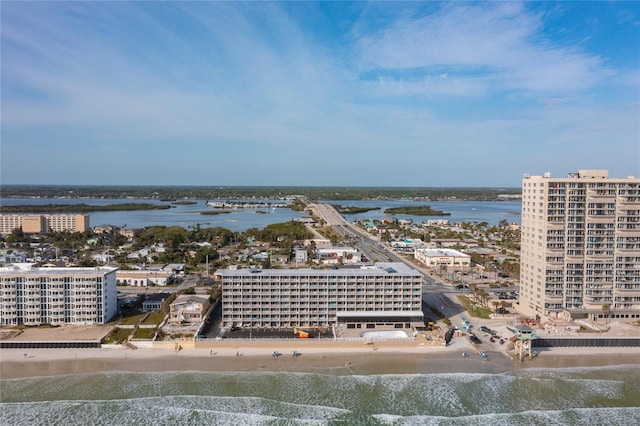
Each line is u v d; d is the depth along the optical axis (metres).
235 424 138.75
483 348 199.25
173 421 140.00
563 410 148.75
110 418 141.50
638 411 148.88
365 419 142.12
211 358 185.62
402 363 182.88
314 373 173.00
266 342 196.00
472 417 144.12
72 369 174.75
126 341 198.12
